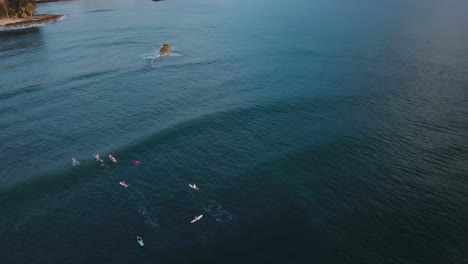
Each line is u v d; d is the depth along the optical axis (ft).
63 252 136.36
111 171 181.16
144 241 140.46
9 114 243.81
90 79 305.53
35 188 169.58
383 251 135.23
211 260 132.05
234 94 269.85
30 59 365.61
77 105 256.11
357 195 163.84
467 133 210.59
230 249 136.56
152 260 132.26
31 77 312.29
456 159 187.21
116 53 382.83
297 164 186.09
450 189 165.99
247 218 151.53
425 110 239.09
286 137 210.59
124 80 302.86
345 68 320.91
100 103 258.78
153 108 249.14
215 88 282.56
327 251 135.54
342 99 256.73
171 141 206.39
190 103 255.70
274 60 348.79
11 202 161.48
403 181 172.04
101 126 225.97
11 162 190.80
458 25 472.03
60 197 164.45
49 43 431.02
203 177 177.17
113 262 131.95
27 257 134.31
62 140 210.79
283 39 428.15
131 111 245.24
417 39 407.64
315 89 274.98
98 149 200.03
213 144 204.23
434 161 185.98
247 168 183.52
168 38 446.60
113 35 466.70
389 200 160.35
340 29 470.39
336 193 165.48
